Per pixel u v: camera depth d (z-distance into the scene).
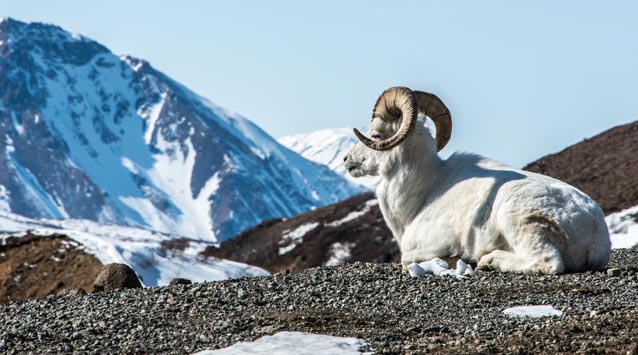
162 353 32.81
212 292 42.69
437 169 48.31
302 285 43.56
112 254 124.62
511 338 32.34
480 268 44.16
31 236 135.00
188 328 36.16
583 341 30.97
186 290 44.06
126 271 53.81
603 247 43.56
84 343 34.75
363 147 50.34
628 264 49.31
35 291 120.94
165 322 37.34
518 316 35.75
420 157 48.19
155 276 121.44
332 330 34.62
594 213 43.44
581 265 43.19
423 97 49.97
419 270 44.56
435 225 46.75
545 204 43.12
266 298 41.06
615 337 31.20
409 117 46.44
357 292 41.47
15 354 33.69
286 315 37.12
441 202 47.12
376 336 33.50
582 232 42.78
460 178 47.25
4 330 37.88
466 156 48.84
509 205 43.81
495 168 47.06
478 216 45.12
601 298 37.78
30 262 128.12
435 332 34.06
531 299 38.25
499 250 44.31
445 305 38.25
